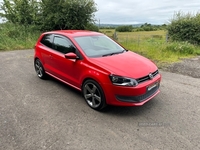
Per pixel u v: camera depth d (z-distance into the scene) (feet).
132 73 11.21
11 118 11.43
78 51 13.24
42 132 10.05
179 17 44.98
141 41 44.32
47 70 17.34
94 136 9.74
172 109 12.57
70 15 52.95
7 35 44.16
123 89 10.86
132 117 11.61
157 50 32.30
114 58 12.90
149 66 12.67
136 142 9.27
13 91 15.69
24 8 52.47
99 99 11.94
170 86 16.80
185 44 35.01
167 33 45.73
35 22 54.39
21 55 31.96
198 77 19.61
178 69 22.82
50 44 16.66
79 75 13.15
